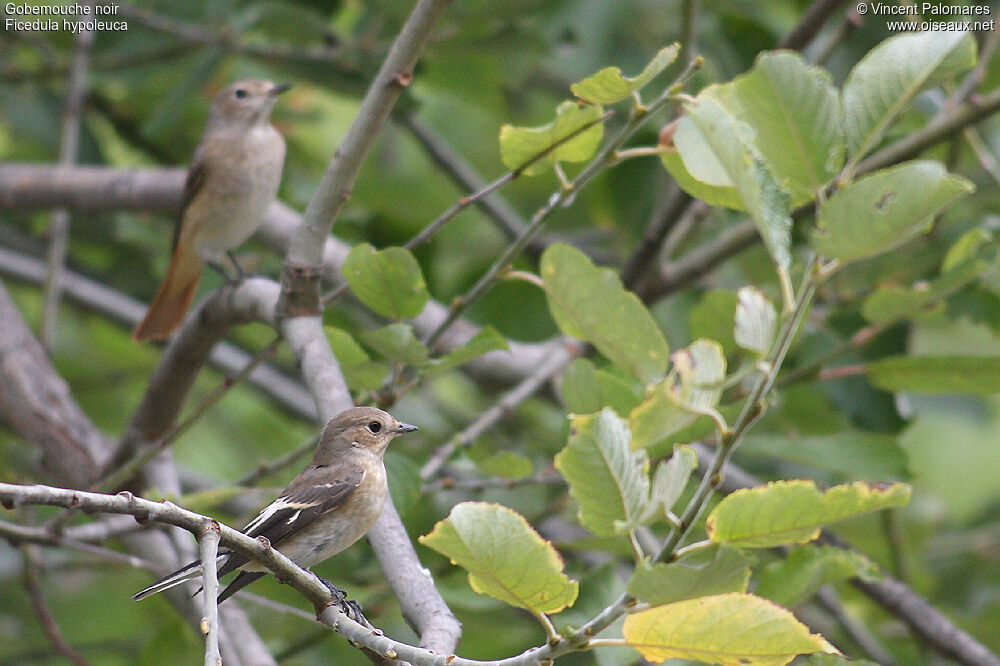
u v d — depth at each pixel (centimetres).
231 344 1598
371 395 902
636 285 1099
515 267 1458
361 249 786
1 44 1484
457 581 1020
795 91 484
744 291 429
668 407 412
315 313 820
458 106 1842
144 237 1491
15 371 1143
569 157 734
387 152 1622
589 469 461
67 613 1377
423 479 946
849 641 1198
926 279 1135
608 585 880
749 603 440
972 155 1287
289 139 1617
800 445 991
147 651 1086
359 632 566
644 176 1367
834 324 1184
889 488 451
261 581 1078
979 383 888
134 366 1686
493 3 1200
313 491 833
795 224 1167
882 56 506
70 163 1304
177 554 941
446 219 780
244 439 1702
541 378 1108
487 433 1316
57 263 1237
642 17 1405
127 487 1045
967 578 1416
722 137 450
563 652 485
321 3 1370
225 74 1594
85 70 1344
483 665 511
